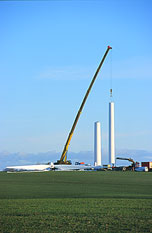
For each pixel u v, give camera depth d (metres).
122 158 158.38
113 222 19.28
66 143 167.50
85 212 22.33
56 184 54.22
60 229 17.72
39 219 20.09
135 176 80.88
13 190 42.66
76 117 169.38
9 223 19.05
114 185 51.78
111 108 182.62
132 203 26.59
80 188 45.97
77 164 165.25
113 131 182.25
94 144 188.88
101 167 155.12
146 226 18.34
